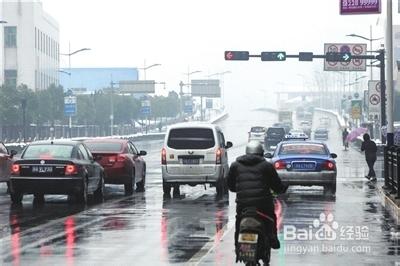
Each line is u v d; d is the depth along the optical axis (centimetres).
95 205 4503
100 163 5203
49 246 2866
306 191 5572
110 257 2622
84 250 2772
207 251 2744
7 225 3516
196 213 4038
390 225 3506
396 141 5394
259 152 2272
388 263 2495
